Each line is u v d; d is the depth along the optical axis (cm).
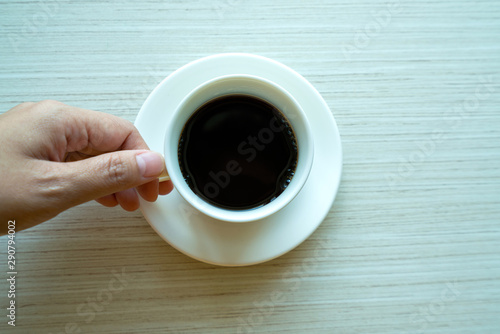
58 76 35
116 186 29
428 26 37
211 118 32
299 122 30
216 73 32
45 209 29
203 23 36
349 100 36
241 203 32
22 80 35
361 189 35
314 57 36
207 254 31
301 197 32
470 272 35
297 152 32
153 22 36
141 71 35
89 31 35
